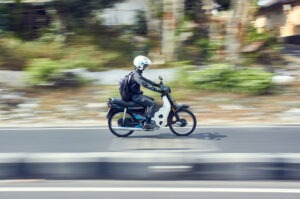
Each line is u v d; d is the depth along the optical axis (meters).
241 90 14.05
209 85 14.27
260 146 8.57
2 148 8.65
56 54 16.81
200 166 6.74
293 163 6.67
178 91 14.09
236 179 6.72
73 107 13.03
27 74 14.82
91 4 19.78
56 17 19.36
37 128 10.85
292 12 34.84
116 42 18.61
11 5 19.55
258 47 18.72
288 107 12.83
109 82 15.10
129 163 6.81
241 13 16.66
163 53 17.27
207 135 9.70
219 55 17.55
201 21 19.97
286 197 5.92
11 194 6.12
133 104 9.38
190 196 5.98
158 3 18.56
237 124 11.20
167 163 6.77
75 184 6.62
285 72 17.22
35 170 6.85
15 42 17.45
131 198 5.92
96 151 8.30
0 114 12.55
